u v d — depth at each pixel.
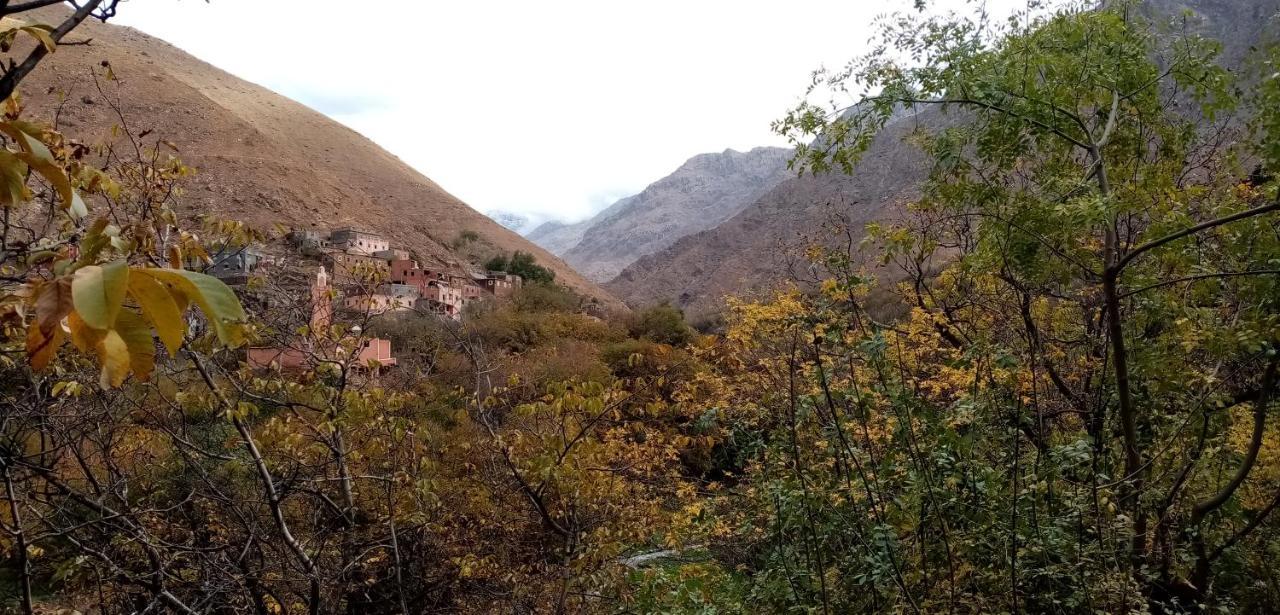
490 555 8.46
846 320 4.81
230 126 87.00
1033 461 4.59
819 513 4.99
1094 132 5.62
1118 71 5.16
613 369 24.11
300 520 7.07
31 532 5.05
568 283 101.75
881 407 5.19
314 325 6.16
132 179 4.34
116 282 0.81
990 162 5.36
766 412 5.70
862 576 4.43
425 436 7.00
